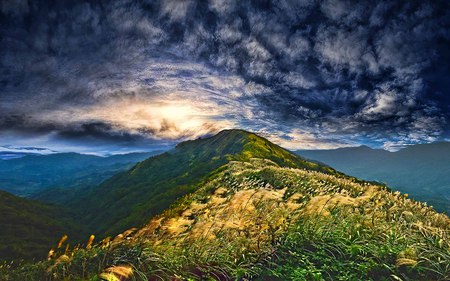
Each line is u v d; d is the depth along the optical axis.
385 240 6.84
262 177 17.56
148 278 5.67
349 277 5.52
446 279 5.21
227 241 7.02
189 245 6.96
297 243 6.97
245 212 8.27
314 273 5.61
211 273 5.85
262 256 6.41
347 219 8.06
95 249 7.32
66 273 6.20
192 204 9.11
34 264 7.22
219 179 19.47
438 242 6.55
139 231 7.73
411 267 5.59
